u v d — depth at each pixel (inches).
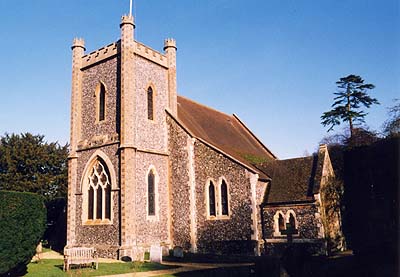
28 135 1473.9
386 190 527.5
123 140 946.7
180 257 898.1
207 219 989.2
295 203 914.7
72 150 1059.9
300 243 864.9
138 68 1032.2
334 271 575.8
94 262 780.6
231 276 622.5
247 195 943.0
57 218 1392.7
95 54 1083.9
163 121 1087.6
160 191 1026.1
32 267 752.3
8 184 1352.1
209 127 1242.6
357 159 574.6
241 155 1153.4
